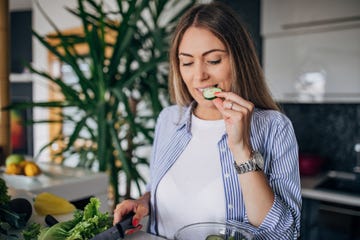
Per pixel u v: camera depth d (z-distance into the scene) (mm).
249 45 875
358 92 1957
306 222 2021
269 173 860
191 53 814
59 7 3391
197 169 921
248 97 888
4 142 1711
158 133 1104
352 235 1851
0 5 1631
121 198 2014
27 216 892
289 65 2186
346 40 1964
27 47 4137
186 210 909
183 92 1021
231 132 722
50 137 3703
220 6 854
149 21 2473
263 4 2213
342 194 1901
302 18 2066
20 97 4164
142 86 2020
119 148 1695
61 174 1480
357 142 2332
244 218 858
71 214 962
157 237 771
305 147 2551
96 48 1745
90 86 1784
